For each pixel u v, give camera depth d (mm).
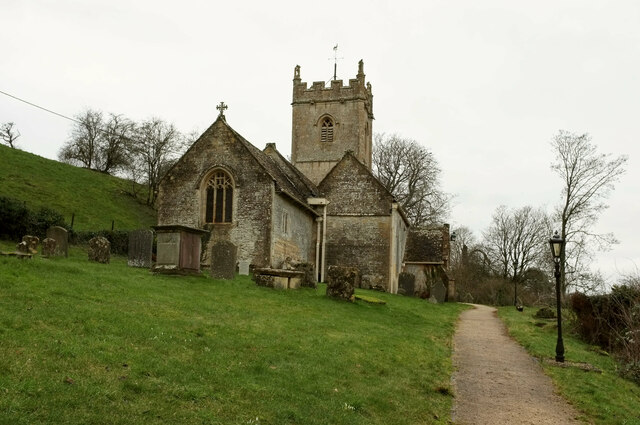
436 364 14852
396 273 39250
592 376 15219
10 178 46156
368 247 37562
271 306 18438
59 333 10164
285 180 36031
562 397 12891
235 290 20297
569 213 46344
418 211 63312
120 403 7734
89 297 13984
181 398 8484
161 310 14250
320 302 21109
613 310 21219
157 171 62188
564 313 28359
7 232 29188
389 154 63938
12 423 6398
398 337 17297
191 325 13258
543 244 66312
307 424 8719
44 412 6895
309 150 46781
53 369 8367
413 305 28531
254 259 30406
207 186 32188
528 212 70062
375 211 37844
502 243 70812
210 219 31906
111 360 9328
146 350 10461
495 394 12781
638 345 17562
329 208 38469
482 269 71562
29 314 10984
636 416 12023
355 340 15273
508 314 32906
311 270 25688
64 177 53438
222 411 8383
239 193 31234
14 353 8625
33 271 15844
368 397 10703
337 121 46469
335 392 10570
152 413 7664
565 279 45969
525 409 11773
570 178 46500
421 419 10406
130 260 24031
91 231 35500
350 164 38969
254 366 11023
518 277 69000
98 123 78375
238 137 31875
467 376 14289
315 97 47000
